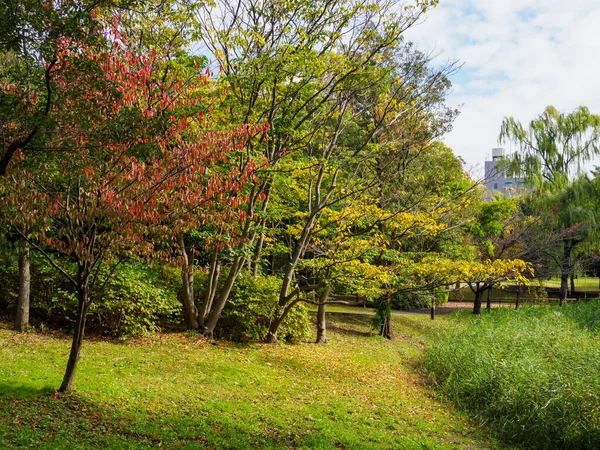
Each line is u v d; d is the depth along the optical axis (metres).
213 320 14.60
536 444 9.70
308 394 11.05
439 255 17.83
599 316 21.97
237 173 7.78
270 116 12.74
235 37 12.06
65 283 12.95
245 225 13.80
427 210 16.11
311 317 20.67
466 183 19.89
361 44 13.62
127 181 7.27
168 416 8.24
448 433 9.93
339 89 13.23
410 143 17.33
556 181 29.81
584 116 30.08
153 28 11.10
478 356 13.09
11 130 6.60
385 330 19.34
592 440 9.24
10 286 12.77
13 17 6.07
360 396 11.47
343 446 8.36
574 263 29.75
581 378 10.34
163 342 13.08
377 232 15.67
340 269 14.78
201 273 15.74
